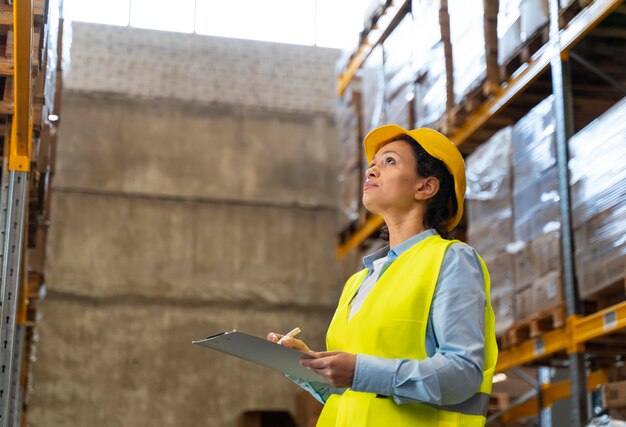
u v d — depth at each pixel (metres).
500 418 11.27
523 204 7.78
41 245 9.31
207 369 14.53
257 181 15.51
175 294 14.74
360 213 12.27
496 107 8.34
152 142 15.30
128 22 15.80
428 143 2.66
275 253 15.27
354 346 2.40
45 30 6.15
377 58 11.48
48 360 14.07
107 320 14.42
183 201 15.17
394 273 2.47
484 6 8.27
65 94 15.20
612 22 7.27
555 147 7.31
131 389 14.22
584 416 6.82
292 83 16.09
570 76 7.22
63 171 14.88
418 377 2.22
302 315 15.10
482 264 2.50
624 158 6.32
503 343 8.01
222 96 15.77
